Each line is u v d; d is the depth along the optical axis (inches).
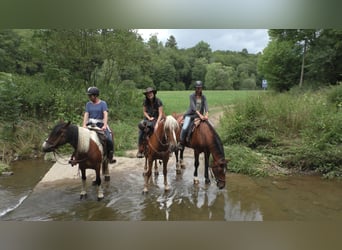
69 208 195.0
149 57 590.2
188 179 252.2
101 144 204.2
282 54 920.9
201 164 296.2
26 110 391.9
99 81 564.4
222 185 209.8
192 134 234.5
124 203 203.3
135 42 548.1
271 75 966.4
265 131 332.8
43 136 356.5
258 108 362.9
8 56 560.4
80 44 508.4
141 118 524.4
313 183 249.3
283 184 246.4
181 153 278.8
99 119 213.2
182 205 202.1
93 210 192.4
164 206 199.9
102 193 208.1
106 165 239.5
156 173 259.0
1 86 356.8
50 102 409.4
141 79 638.5
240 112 367.6
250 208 199.8
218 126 440.5
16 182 252.4
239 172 275.0
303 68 855.1
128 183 240.5
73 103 425.1
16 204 204.4
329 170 268.7
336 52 737.0
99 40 518.9
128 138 385.4
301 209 199.6
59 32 486.6
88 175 258.7
